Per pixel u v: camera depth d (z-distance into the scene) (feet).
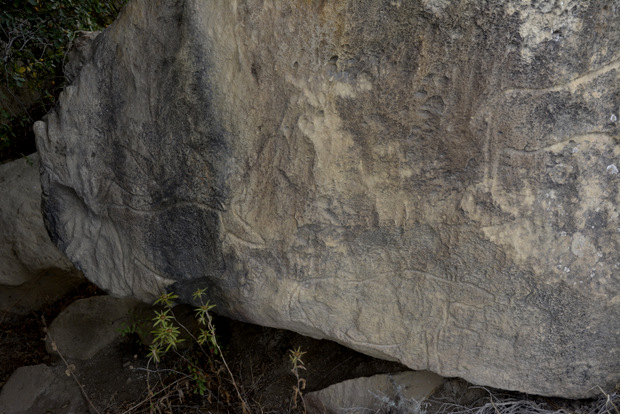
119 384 8.02
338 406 6.63
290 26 4.87
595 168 4.94
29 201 9.46
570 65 4.63
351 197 5.28
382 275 5.61
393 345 5.90
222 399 7.40
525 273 5.20
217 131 5.34
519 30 4.53
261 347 8.08
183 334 8.43
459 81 4.77
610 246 5.10
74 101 5.96
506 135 4.88
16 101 11.11
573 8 4.45
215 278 5.91
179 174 5.63
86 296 10.05
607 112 4.80
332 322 5.83
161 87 5.43
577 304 5.27
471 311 5.55
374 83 4.91
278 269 5.66
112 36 5.68
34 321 9.62
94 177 6.07
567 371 5.61
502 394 6.29
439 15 4.57
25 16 9.36
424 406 6.36
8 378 8.40
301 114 5.09
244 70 5.09
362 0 4.65
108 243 6.32
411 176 5.16
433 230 5.30
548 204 5.03
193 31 5.12
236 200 5.51
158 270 6.13
